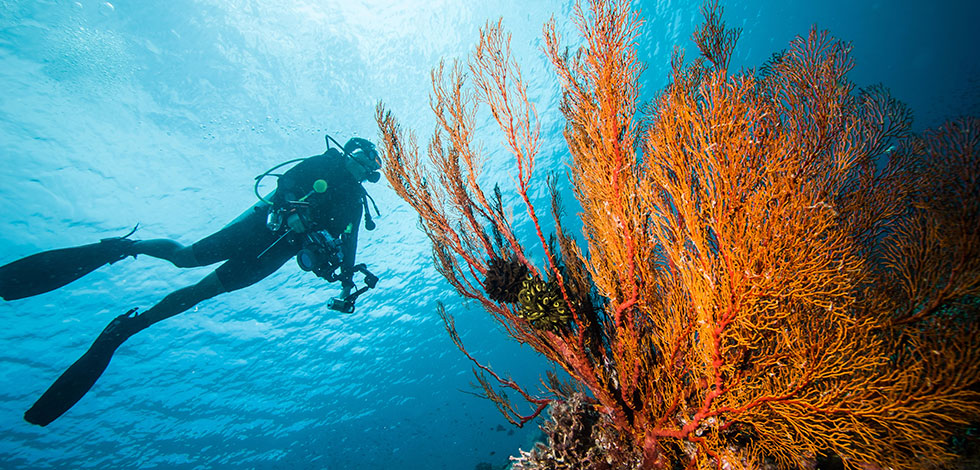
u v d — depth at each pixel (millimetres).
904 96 30312
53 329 15906
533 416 3133
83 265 5414
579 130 2346
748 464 1864
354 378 19422
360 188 5926
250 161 19203
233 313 17797
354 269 5637
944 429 1524
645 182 1770
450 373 18516
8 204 14359
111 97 15234
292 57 18375
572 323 2447
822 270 1483
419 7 20312
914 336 1788
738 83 1568
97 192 16000
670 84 2297
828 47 2336
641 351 2318
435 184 2805
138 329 5648
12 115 13820
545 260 2338
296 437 17875
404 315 20203
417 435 16156
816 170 2090
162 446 17859
